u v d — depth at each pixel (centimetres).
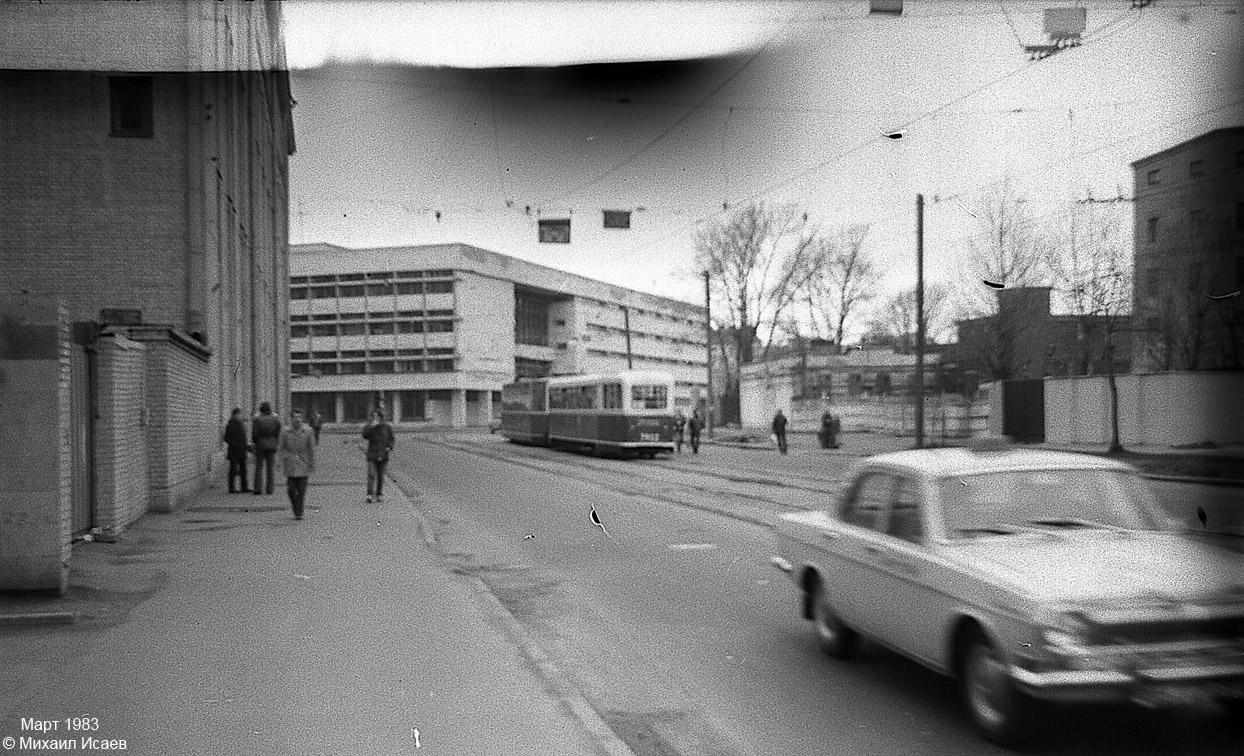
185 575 1140
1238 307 3291
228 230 2725
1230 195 3225
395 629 857
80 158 2273
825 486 2306
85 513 1402
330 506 1955
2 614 879
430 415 7875
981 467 662
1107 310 3425
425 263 7850
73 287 2266
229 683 686
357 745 561
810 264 5475
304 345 7975
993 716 560
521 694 661
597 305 9394
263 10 3269
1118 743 567
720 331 5872
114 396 1438
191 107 2306
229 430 2216
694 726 618
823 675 729
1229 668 515
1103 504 650
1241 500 1931
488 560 1316
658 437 3838
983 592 557
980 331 4556
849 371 5816
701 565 1234
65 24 2239
